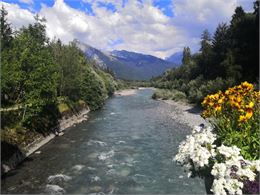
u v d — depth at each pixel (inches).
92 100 1776.6
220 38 2380.7
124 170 671.8
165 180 598.5
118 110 1795.0
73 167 695.7
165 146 888.3
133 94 3472.0
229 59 1895.9
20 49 895.7
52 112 1122.0
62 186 582.2
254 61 1809.8
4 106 866.8
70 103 1417.3
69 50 1478.8
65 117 1233.4
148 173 647.1
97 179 617.3
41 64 875.4
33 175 641.0
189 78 2940.5
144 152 822.5
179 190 534.9
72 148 871.7
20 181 605.3
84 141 959.6
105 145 908.6
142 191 548.4
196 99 1831.9
